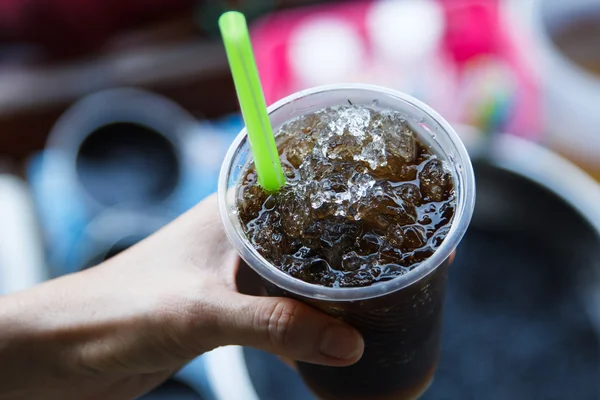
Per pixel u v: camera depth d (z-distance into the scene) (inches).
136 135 23.7
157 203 22.2
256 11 27.9
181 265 14.2
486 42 23.6
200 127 24.6
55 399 15.6
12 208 22.3
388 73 23.1
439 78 22.9
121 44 28.4
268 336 12.5
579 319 19.0
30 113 27.3
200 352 13.9
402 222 11.9
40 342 14.6
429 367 14.1
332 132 12.5
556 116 22.0
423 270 11.1
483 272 20.0
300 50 24.0
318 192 11.9
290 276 11.4
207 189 22.6
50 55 28.2
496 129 21.4
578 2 23.6
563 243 19.6
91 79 27.5
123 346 14.1
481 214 20.5
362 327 12.4
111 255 20.9
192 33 28.3
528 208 19.8
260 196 12.3
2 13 26.7
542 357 18.7
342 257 11.7
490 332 19.2
